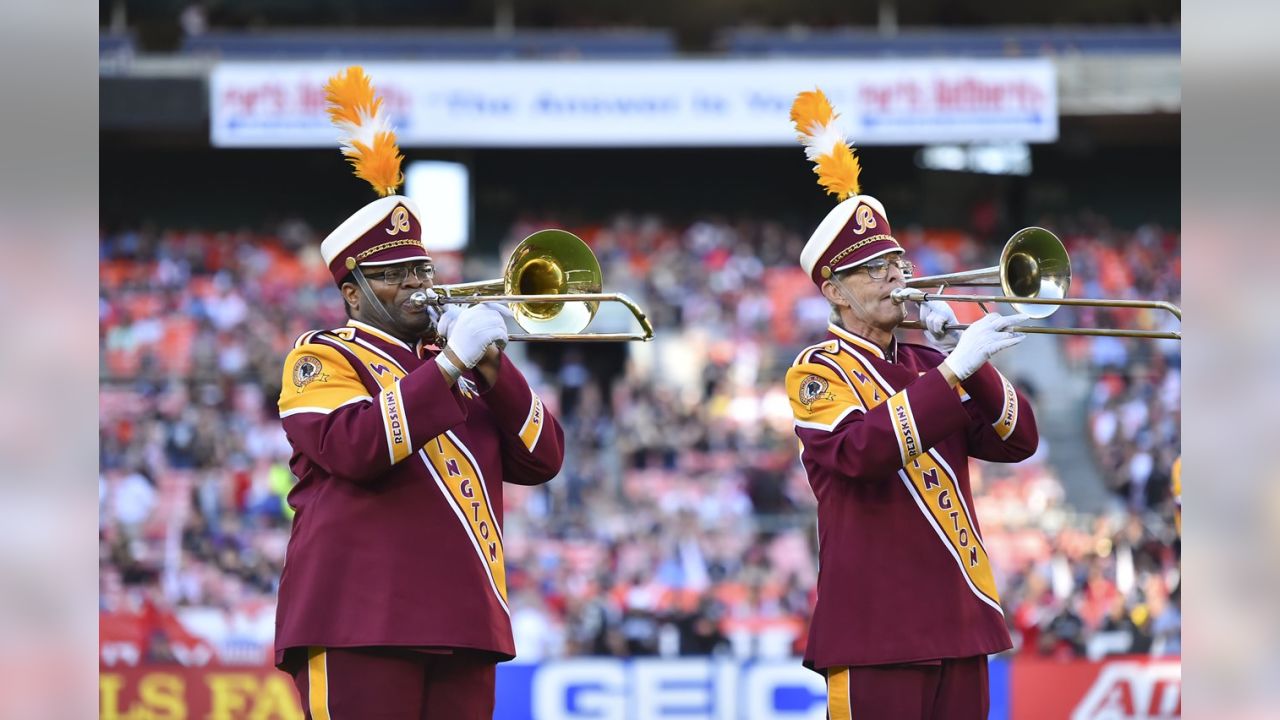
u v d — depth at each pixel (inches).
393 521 549.3
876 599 579.2
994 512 1952.5
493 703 576.4
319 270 2522.1
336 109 592.4
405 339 586.9
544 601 1688.0
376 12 2620.6
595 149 2716.5
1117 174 2682.1
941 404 558.9
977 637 583.8
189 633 1533.0
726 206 2726.4
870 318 607.8
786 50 2268.7
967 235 2657.5
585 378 2338.8
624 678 1389.0
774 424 2225.6
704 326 2444.6
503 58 2199.8
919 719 579.8
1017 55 2155.5
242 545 1845.5
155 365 2279.8
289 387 563.8
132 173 2642.7
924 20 2682.1
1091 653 1605.6
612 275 2517.2
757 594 1756.9
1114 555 1781.5
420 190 2635.3
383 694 538.9
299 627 542.3
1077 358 2301.9
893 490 587.5
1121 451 2102.6
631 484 2074.3
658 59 2149.4
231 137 2108.8
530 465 589.0
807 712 1391.5
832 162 621.0
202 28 2556.6
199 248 2522.1
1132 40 2271.2
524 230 2696.9
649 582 1774.1
